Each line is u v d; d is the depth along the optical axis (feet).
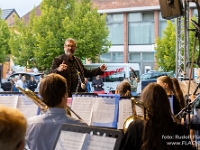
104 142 6.29
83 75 16.28
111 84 54.90
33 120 8.66
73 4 62.54
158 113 7.79
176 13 19.97
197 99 11.37
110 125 12.24
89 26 60.85
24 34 62.75
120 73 55.36
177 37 31.48
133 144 7.81
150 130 7.69
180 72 30.40
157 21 78.28
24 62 62.80
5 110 4.51
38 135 8.46
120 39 81.56
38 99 9.71
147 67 79.61
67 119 8.61
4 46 73.26
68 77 15.75
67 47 15.92
